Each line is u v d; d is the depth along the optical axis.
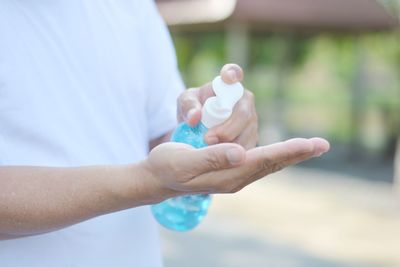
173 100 1.15
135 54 1.07
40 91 0.94
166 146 0.83
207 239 4.15
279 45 9.70
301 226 4.62
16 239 0.93
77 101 0.98
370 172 7.43
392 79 10.70
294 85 12.09
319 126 10.85
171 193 0.84
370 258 3.88
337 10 7.52
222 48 10.16
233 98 0.92
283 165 0.82
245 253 3.88
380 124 9.24
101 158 0.99
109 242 1.00
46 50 0.96
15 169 0.86
